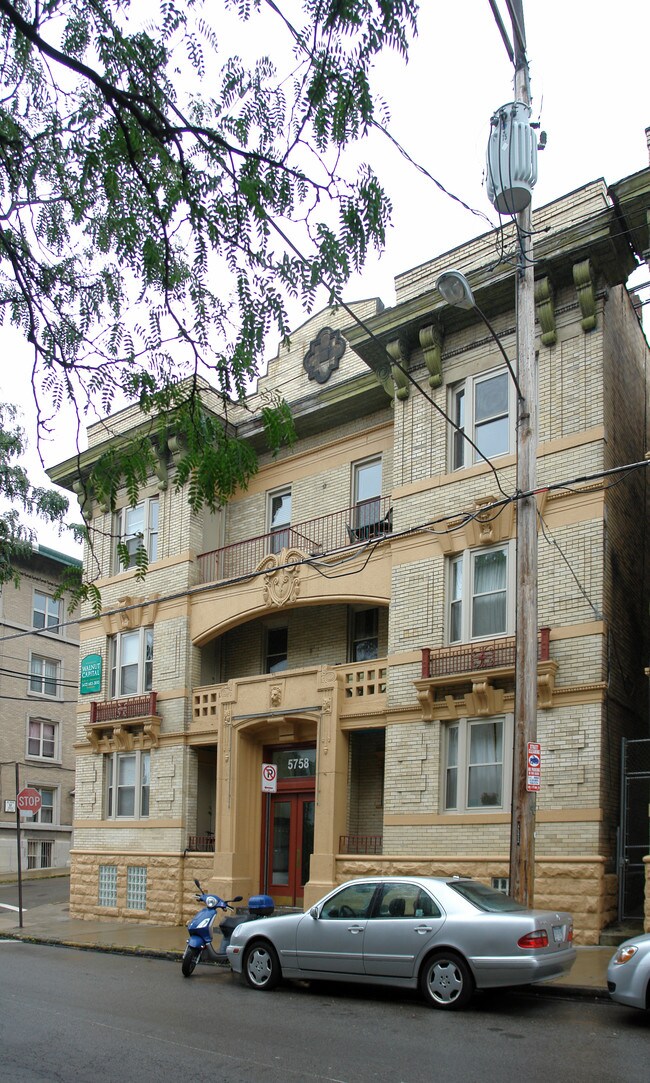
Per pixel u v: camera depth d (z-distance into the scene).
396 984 11.79
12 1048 9.43
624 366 19.97
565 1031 10.07
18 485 15.37
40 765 40.50
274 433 8.24
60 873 39.78
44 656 41.44
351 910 12.49
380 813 21.16
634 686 18.67
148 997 12.44
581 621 17.28
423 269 20.84
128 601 25.88
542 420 18.50
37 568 41.72
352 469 23.41
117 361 7.88
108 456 8.16
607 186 18.06
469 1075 8.33
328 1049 9.33
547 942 11.22
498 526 18.64
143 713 24.66
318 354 24.44
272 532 24.02
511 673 17.72
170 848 23.58
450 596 19.39
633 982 10.27
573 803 16.69
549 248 18.28
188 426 8.03
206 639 24.23
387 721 19.67
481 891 12.19
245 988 13.25
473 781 18.30
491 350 19.67
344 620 23.11
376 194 7.62
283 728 22.20
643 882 17.64
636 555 19.75
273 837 22.80
